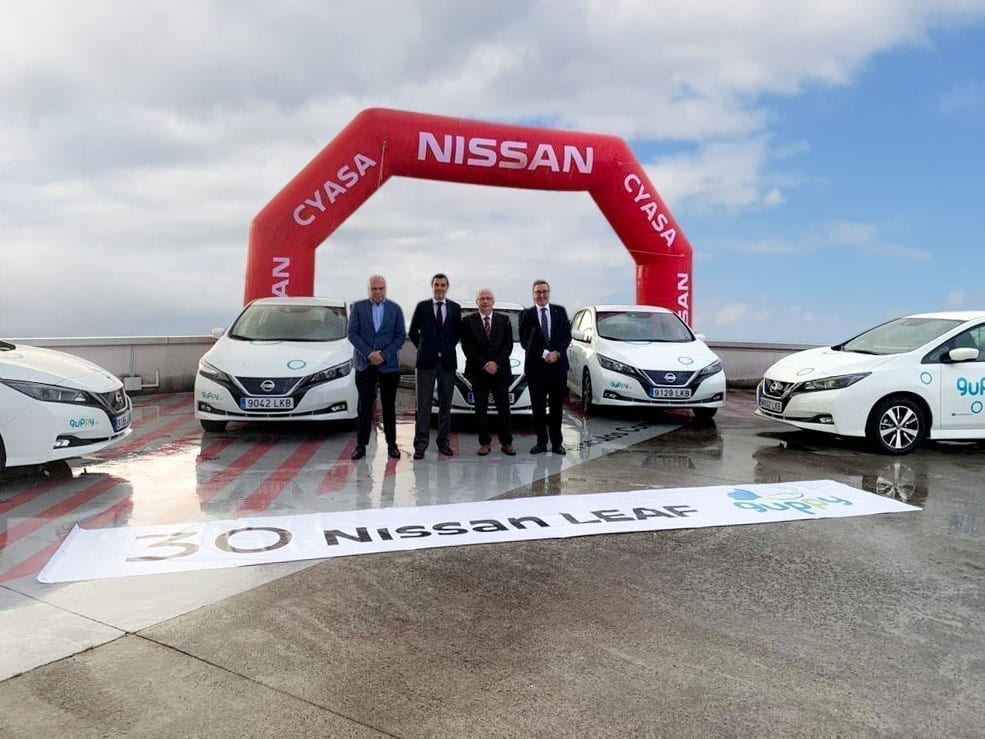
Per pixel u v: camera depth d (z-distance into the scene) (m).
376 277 7.08
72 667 3.03
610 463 7.09
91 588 3.87
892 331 8.53
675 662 3.12
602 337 10.20
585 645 3.27
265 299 9.73
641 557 4.44
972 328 7.93
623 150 13.34
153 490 5.92
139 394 11.88
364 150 12.04
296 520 5.11
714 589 3.94
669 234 13.94
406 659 3.12
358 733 2.58
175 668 3.03
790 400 7.99
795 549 4.62
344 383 8.05
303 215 11.95
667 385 9.23
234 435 8.41
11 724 2.62
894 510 5.54
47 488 5.98
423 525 5.02
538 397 7.46
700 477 6.50
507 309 10.83
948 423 7.70
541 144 12.74
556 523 5.09
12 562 4.28
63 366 6.29
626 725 2.65
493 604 3.71
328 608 3.64
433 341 7.21
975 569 4.30
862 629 3.47
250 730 2.59
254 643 3.25
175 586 3.91
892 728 2.66
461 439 8.45
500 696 2.83
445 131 12.28
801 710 2.77
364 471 6.68
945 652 3.25
